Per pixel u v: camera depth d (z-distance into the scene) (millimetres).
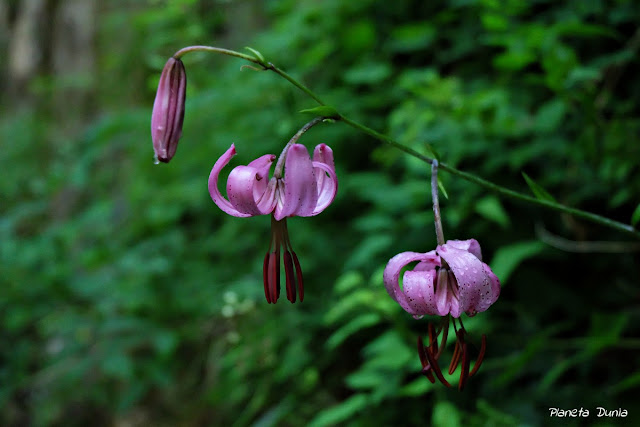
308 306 623
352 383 514
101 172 929
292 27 683
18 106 1138
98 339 697
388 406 558
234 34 849
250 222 688
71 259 813
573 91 542
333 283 618
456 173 388
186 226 800
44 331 736
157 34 794
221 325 712
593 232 558
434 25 659
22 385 750
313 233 631
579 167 552
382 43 692
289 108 668
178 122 376
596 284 559
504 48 599
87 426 766
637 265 554
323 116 377
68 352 670
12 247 738
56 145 1032
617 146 520
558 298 554
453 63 658
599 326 496
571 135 546
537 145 540
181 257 727
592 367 542
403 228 566
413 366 502
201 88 774
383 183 577
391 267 367
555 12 583
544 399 534
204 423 691
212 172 370
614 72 556
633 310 548
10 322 691
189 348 725
